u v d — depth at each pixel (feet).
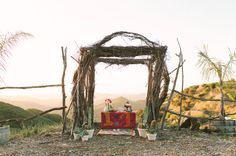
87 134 30.19
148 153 25.21
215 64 36.09
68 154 24.94
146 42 33.47
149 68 34.94
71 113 33.58
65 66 33.73
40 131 35.60
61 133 33.78
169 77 35.32
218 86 48.65
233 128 34.81
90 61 32.94
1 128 28.55
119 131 35.19
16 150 26.37
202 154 24.80
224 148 26.99
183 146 27.86
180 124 39.19
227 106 43.21
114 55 34.09
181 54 35.29
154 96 34.45
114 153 25.16
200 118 36.50
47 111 33.32
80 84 32.94
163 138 31.53
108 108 34.96
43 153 25.32
